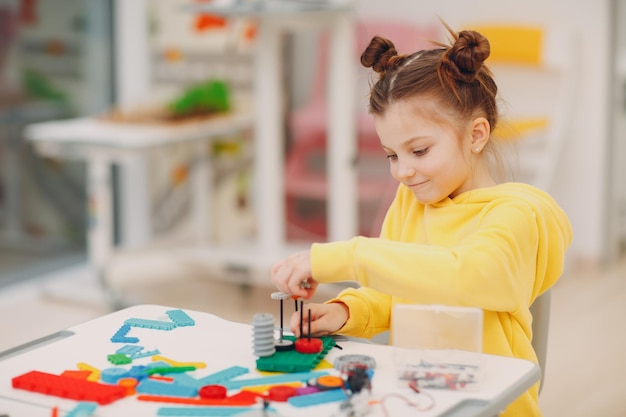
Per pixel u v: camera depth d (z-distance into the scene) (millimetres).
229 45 4293
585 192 4332
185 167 4512
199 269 4426
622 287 4086
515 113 4316
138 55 4520
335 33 3691
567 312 3768
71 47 4512
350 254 1410
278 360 1336
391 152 1498
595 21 4180
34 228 4484
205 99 4055
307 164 4691
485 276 1359
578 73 4227
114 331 1508
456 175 1484
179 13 4395
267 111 3920
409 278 1367
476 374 1244
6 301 4027
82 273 4445
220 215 4547
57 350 1420
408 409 1178
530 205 1486
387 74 1485
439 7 4500
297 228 4793
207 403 1210
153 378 1296
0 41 4246
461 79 1458
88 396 1220
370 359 1345
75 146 3730
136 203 4629
